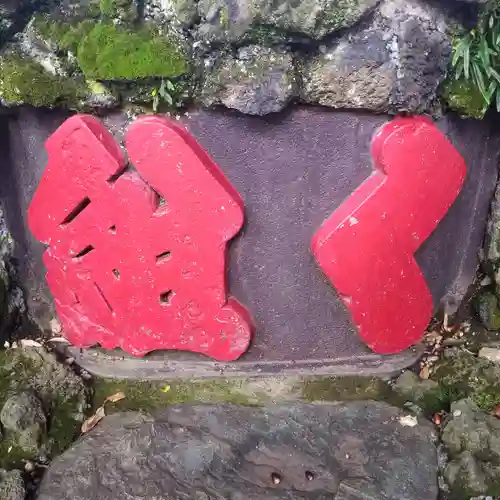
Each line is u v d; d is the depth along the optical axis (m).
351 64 0.72
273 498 0.77
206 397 0.93
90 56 0.73
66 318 0.93
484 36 0.74
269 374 0.93
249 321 0.88
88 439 0.87
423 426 0.86
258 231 0.83
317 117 0.77
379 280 0.83
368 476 0.80
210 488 0.78
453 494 0.80
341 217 0.80
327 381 0.93
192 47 0.73
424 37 0.71
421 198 0.79
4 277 0.95
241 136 0.78
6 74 0.77
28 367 0.95
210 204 0.78
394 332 0.88
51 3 0.76
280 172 0.80
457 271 0.95
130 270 0.85
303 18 0.67
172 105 0.77
